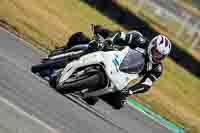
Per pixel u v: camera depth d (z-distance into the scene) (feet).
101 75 82.58
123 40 84.64
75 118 94.32
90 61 81.97
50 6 187.52
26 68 105.09
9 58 106.22
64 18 186.91
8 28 138.00
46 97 94.12
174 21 261.85
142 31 251.60
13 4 159.02
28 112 82.28
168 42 84.02
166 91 187.62
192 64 255.29
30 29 148.87
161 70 88.28
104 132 98.22
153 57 84.43
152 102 152.66
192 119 164.55
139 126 119.75
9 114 76.38
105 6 232.32
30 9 166.71
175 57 254.27
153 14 258.37
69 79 83.51
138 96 146.92
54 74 85.92
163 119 145.48
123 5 242.58
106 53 82.43
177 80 216.95
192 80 235.20
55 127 83.82
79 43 87.45
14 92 87.04
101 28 85.92
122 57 83.20
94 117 102.63
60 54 87.30
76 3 213.46
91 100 94.17
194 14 264.31
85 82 82.28
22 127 74.69
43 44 143.23
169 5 260.01
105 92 84.64
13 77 93.97
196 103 198.59
